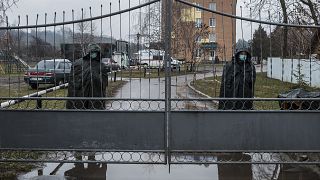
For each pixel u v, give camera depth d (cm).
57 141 599
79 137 596
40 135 600
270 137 590
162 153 639
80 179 596
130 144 595
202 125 588
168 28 570
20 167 647
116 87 1180
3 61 682
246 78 794
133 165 671
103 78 824
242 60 794
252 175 618
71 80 812
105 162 598
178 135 590
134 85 1633
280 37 865
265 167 659
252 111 587
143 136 592
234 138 590
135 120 592
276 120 589
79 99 600
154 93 1427
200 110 588
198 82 1244
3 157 666
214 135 589
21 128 600
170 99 585
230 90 798
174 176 611
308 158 705
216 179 598
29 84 1083
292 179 600
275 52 961
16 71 757
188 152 593
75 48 736
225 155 712
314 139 591
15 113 599
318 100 591
